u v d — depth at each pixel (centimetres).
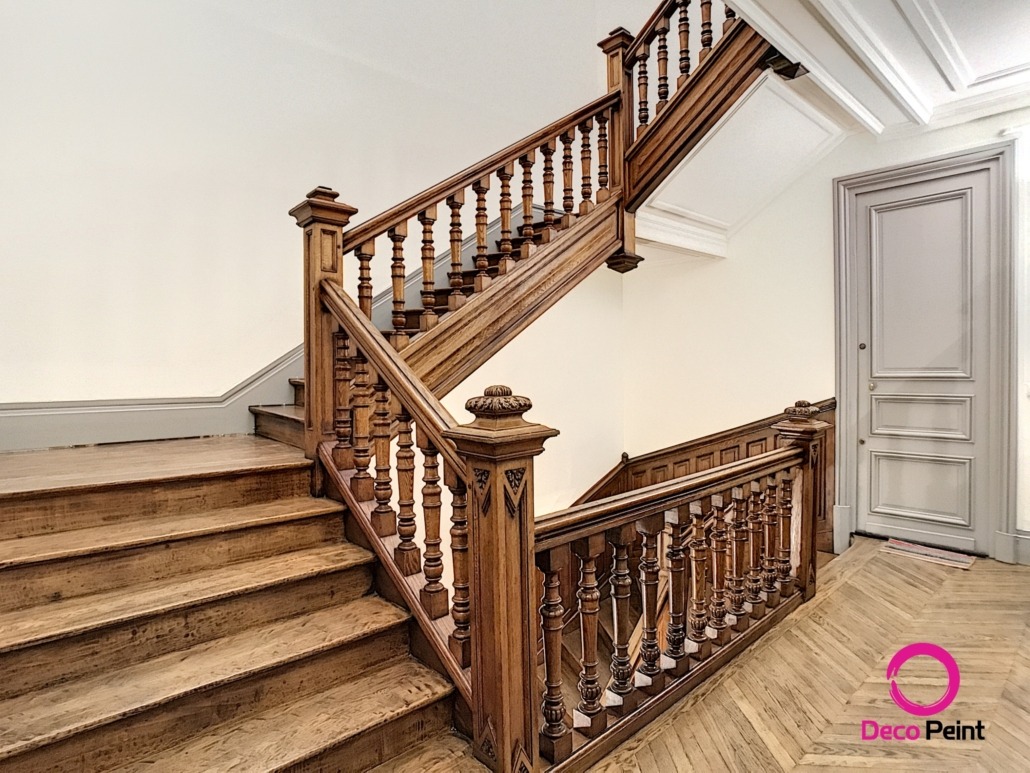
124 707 129
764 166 353
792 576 264
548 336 435
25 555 150
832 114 328
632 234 338
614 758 162
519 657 143
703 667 201
